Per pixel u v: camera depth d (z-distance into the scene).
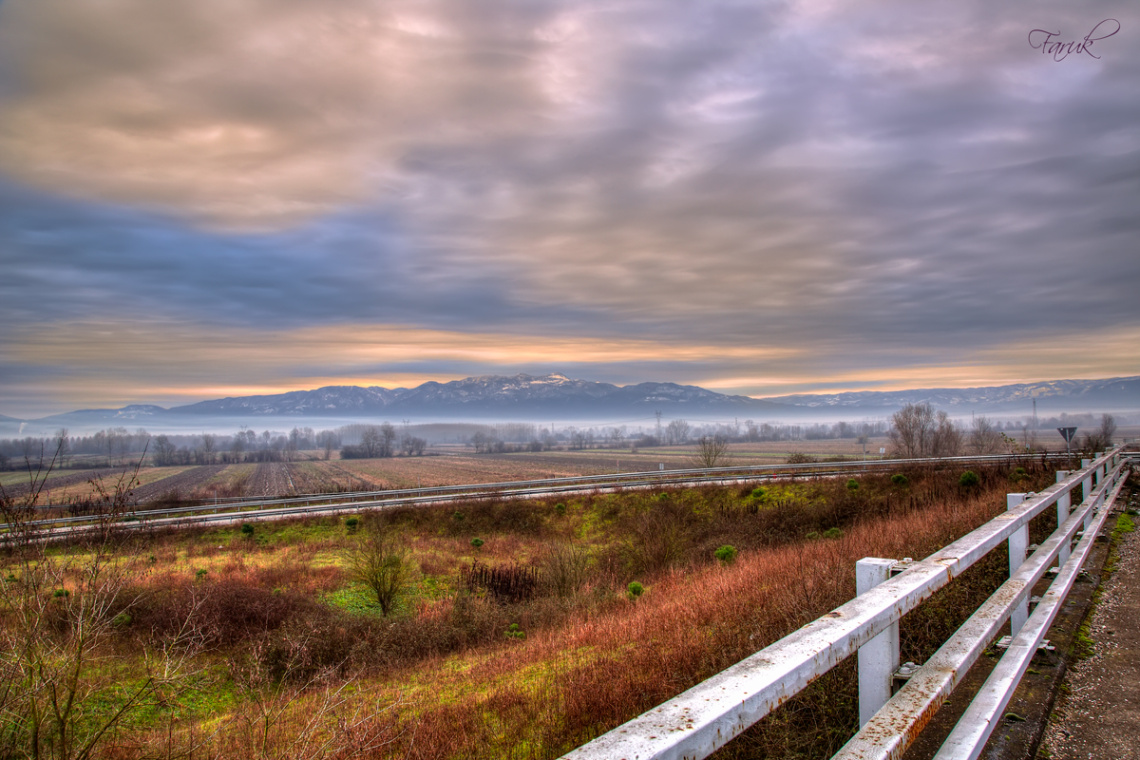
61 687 6.27
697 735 1.25
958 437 59.41
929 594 2.68
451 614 21.25
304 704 11.06
